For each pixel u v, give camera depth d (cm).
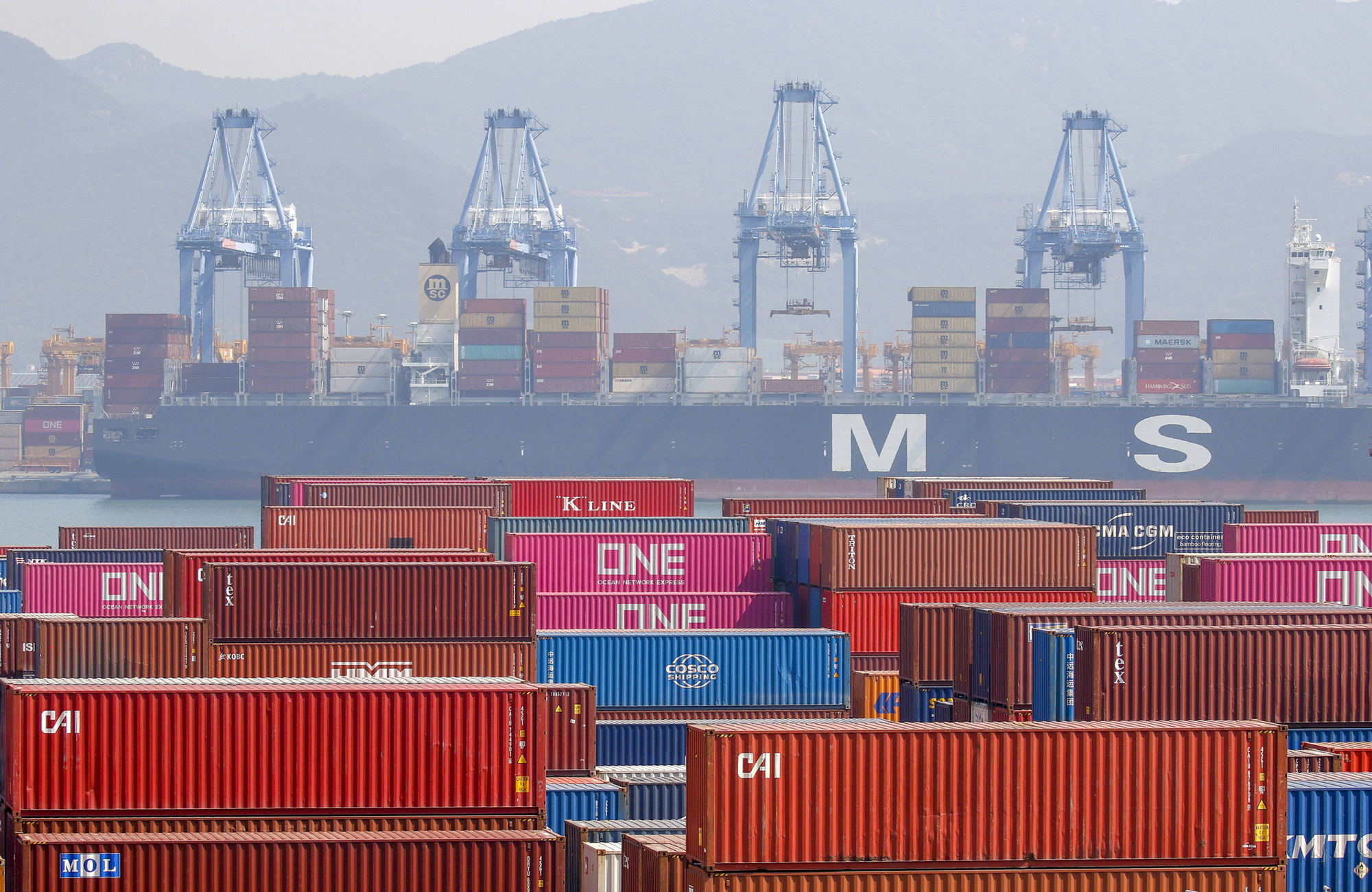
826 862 7781
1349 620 11938
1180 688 10425
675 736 12800
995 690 11656
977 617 12012
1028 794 7900
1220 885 8006
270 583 13550
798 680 14088
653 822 9344
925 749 7844
